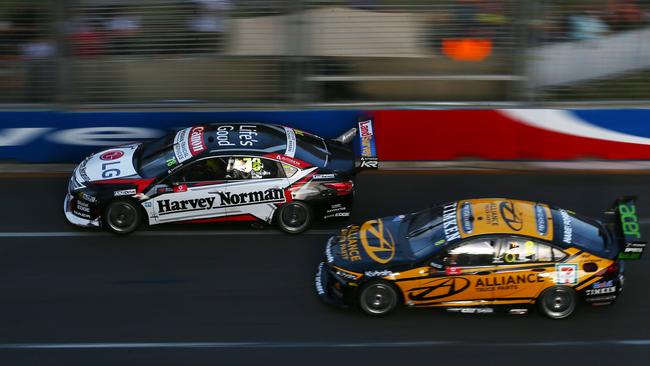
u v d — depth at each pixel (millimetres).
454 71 27391
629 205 19531
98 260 21688
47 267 21281
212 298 19875
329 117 27672
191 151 22984
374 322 18891
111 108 27531
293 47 27125
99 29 26797
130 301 19734
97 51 27047
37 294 19984
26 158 27656
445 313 19297
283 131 24188
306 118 27688
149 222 23047
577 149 27766
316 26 26922
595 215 24375
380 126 27688
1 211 24484
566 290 18609
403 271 18719
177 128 27656
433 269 18688
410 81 27500
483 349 17781
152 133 27672
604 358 17438
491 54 27156
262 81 27641
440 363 17250
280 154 22984
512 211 19469
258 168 22875
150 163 23250
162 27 26859
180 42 27078
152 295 20000
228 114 27672
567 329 18547
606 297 18719
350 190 23172
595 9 26531
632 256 18609
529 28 26781
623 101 27562
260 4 26672
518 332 18438
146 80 27484
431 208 20609
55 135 27609
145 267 21375
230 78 27594
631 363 17266
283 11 26766
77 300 19750
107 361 17281
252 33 26984
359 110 27641
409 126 27688
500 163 27859
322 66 27391
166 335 18297
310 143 23875
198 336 18250
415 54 27172
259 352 17656
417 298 18969
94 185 22781
